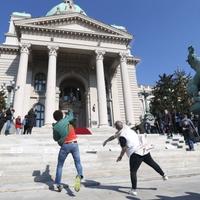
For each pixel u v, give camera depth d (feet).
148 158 21.16
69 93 139.64
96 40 119.34
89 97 129.80
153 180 26.96
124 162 34.14
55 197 19.44
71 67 134.62
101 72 112.57
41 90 125.70
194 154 40.19
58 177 21.88
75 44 115.14
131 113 109.09
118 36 121.29
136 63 142.72
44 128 86.38
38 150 41.65
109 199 18.12
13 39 140.46
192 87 42.80
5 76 122.42
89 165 32.30
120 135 21.43
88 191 21.58
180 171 32.71
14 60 126.93
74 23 120.16
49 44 110.73
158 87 143.54
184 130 46.42
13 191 22.49
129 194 19.66
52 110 98.37
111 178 28.37
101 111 104.83
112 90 132.36
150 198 17.88
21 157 32.89
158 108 130.72
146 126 84.99
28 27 109.81
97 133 82.48
